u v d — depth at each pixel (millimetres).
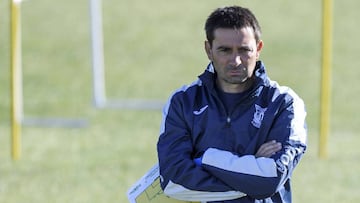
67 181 35750
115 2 91750
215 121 15219
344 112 57312
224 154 14922
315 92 66188
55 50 76875
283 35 83688
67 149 43000
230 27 14883
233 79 14922
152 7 90812
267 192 14852
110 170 37812
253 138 15125
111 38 81750
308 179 36219
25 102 59531
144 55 77375
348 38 83062
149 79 70438
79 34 81750
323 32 38844
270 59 76625
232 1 93562
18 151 40781
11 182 35656
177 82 70188
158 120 51469
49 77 68438
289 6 92312
